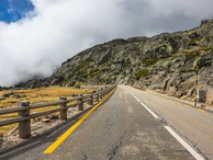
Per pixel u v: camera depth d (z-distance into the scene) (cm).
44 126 909
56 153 557
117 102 2088
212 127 904
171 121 1038
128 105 1798
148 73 13012
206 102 1822
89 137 723
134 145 630
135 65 19938
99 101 2206
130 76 15525
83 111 1409
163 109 1534
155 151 577
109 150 583
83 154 550
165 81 3841
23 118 684
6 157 527
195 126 921
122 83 14962
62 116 1054
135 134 767
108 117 1153
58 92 9725
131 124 954
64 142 660
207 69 2945
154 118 1126
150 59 19588
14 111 629
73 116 1188
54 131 814
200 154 555
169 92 3053
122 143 650
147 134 767
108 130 830
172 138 713
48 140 683
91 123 977
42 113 802
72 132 797
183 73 3812
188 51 18562
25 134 708
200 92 1894
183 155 546
